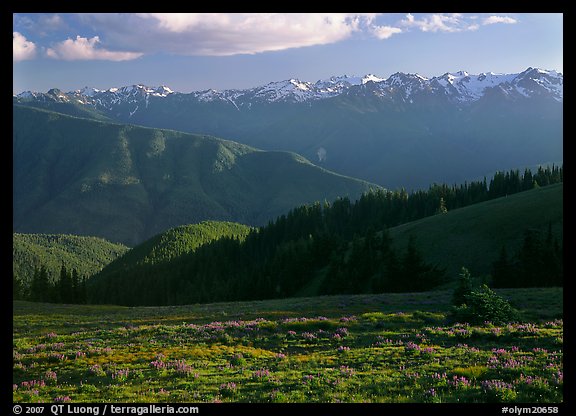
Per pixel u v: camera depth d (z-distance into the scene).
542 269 66.06
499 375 20.02
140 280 165.88
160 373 23.16
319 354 27.48
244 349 29.11
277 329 35.38
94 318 53.00
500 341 27.42
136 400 18.69
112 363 25.81
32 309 69.62
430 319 36.16
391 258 83.19
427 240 100.75
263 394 19.14
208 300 122.19
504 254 69.19
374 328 34.50
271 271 119.75
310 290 103.75
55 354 27.48
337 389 19.41
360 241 109.62
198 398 18.81
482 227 97.94
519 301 44.53
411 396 17.95
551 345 25.23
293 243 134.75
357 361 24.84
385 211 180.75
